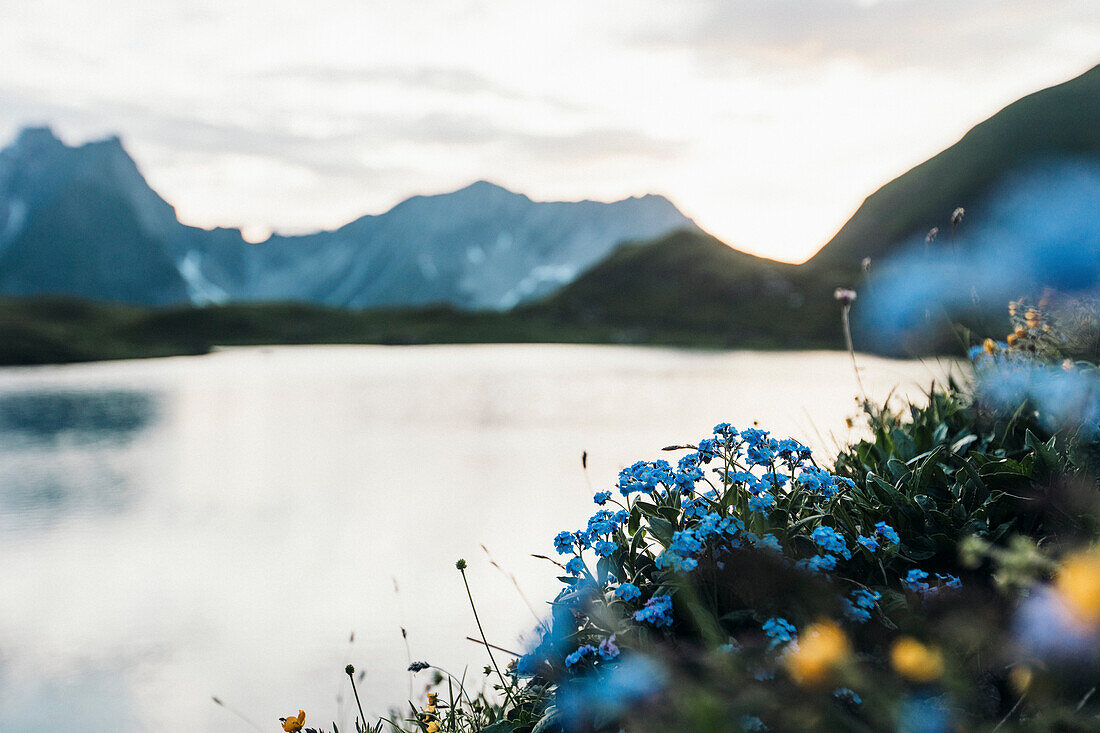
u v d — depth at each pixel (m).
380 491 15.28
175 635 8.42
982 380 3.32
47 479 18.94
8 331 105.75
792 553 2.30
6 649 8.34
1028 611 1.78
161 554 11.80
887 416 3.74
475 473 16.47
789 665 1.76
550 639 2.39
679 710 1.76
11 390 51.94
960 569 2.42
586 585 2.47
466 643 6.71
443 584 8.82
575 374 52.50
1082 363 2.93
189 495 16.27
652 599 2.18
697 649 2.07
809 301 159.75
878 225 181.12
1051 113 166.88
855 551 2.41
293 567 10.48
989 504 2.57
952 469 2.91
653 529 2.45
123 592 10.15
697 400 30.64
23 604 9.82
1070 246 3.01
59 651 8.24
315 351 105.75
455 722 3.00
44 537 13.19
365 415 30.33
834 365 61.19
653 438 20.14
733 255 194.62
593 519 2.51
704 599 2.20
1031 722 1.65
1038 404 3.07
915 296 3.47
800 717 1.68
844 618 2.08
